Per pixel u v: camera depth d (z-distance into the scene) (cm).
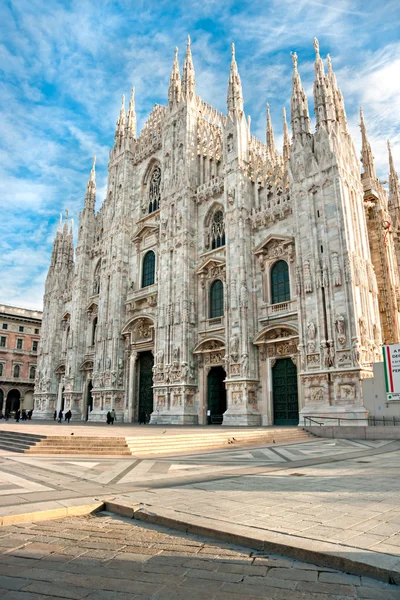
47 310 7162
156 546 747
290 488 1145
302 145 3644
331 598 539
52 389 6581
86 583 595
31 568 654
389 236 4650
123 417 4956
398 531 740
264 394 3647
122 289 5325
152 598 547
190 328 4294
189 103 4969
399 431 2581
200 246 4525
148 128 5838
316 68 3709
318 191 3469
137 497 1070
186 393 4131
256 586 576
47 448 2161
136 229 5500
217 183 4453
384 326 4306
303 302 3375
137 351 4938
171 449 2264
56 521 922
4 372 9006
